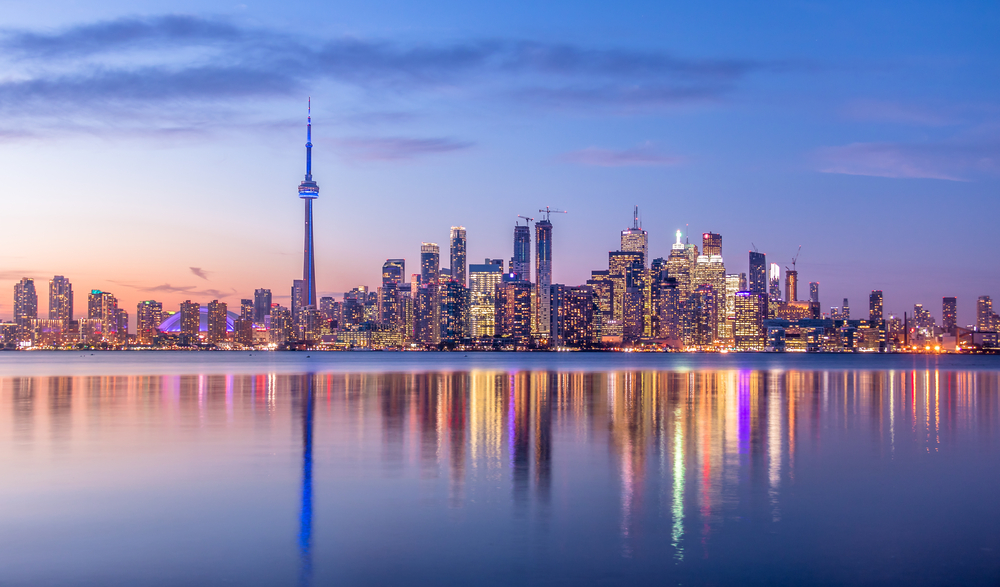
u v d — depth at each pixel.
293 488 25.25
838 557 17.81
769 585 15.98
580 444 36.47
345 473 28.08
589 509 22.31
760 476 27.62
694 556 17.84
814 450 34.66
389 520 21.00
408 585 15.91
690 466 29.77
